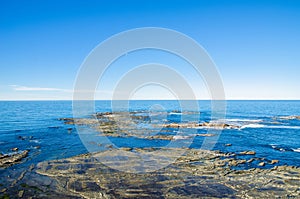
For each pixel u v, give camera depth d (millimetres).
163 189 12195
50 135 27891
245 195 11547
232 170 15273
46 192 11633
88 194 11477
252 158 18438
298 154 20484
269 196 11438
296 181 13383
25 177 13633
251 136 29125
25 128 33312
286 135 30109
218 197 11320
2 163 16266
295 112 70500
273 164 17078
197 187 12484
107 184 12742
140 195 11461
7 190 11820
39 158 17828
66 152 19734
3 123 38625
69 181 13102
